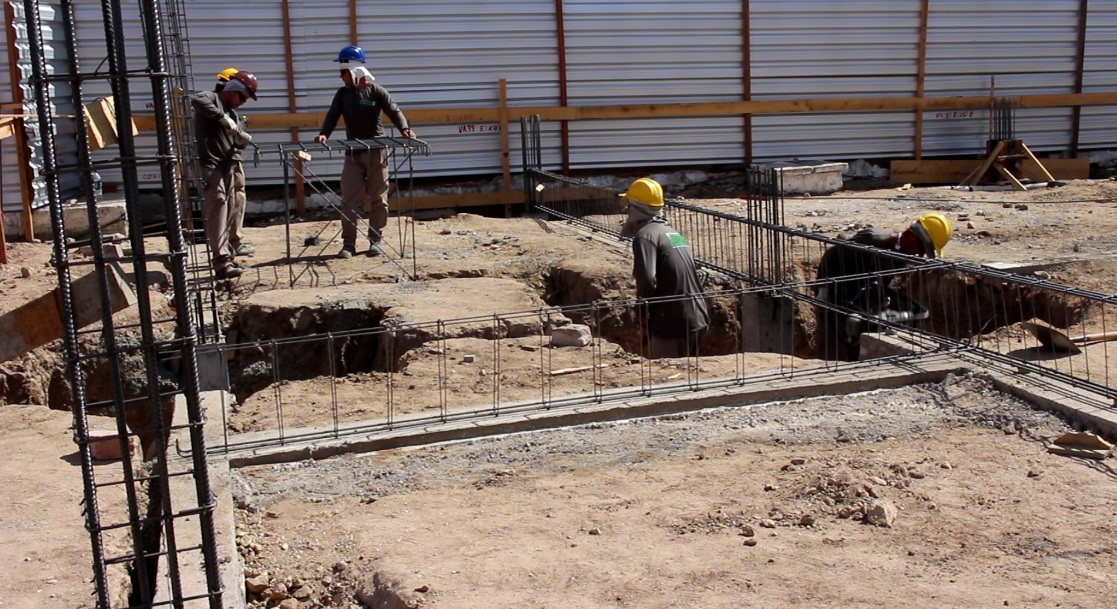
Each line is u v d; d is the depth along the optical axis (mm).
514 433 6273
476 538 4883
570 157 16688
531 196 15922
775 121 17469
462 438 6211
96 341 8727
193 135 10516
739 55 17062
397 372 7789
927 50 17859
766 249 11367
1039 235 12805
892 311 9281
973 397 6664
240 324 9609
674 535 4855
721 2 16781
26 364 8180
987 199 15812
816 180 16844
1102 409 6152
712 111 16875
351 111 11680
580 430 6289
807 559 4570
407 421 6363
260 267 11430
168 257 3295
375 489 5535
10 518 5234
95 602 4406
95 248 3240
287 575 4633
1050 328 7570
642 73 16719
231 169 10805
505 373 7527
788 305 10828
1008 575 4387
